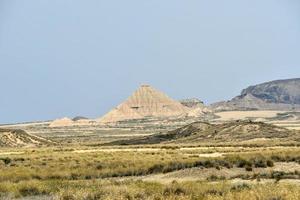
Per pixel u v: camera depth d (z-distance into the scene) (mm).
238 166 99188
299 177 85438
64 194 61312
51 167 110750
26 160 137750
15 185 73375
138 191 61219
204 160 107688
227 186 66875
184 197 56219
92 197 59594
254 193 54656
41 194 67750
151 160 119312
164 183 74938
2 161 133750
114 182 77750
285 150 142250
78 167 109500
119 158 130625
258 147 190875
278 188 58094
